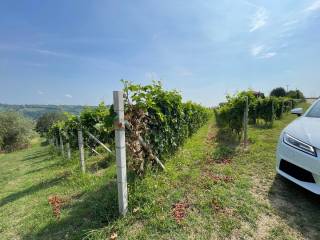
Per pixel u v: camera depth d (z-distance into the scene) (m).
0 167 13.05
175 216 2.74
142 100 3.67
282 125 11.54
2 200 5.07
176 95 6.03
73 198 3.99
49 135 17.58
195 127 11.61
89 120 7.73
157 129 4.62
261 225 2.48
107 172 5.20
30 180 6.87
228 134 9.07
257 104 11.96
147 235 2.43
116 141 2.75
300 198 3.03
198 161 5.22
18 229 3.14
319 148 2.62
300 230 2.37
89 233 2.52
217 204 2.95
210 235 2.37
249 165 4.57
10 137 29.64
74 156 8.69
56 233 2.79
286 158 3.02
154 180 3.79
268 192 3.26
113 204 3.11
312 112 3.66
